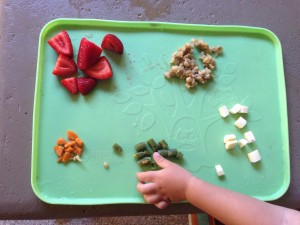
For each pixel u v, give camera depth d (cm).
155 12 44
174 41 43
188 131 41
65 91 39
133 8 44
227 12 45
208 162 40
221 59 43
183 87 42
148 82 41
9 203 37
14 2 41
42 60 40
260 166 41
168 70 42
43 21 42
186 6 45
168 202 38
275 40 44
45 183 37
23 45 41
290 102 43
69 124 39
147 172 37
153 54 42
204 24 44
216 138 41
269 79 43
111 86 40
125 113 40
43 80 39
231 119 42
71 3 43
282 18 46
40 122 38
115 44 40
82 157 38
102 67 40
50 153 38
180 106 41
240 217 34
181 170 37
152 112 40
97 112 40
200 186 36
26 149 38
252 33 44
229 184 40
